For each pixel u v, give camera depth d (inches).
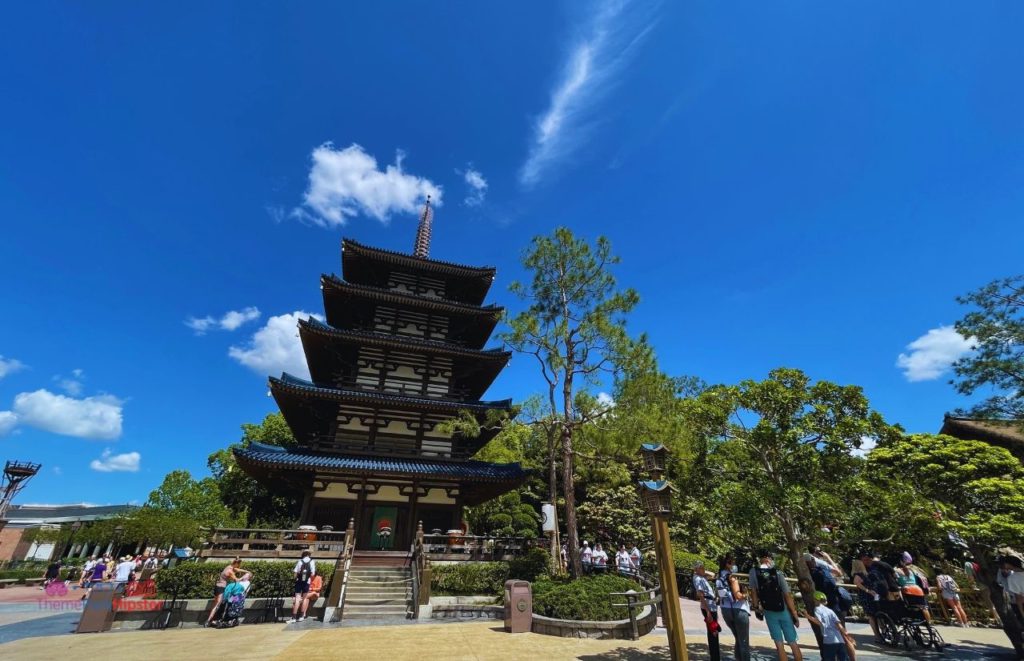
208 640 503.2
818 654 417.7
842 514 392.5
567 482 709.3
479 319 1180.5
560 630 518.0
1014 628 406.6
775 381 435.2
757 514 390.9
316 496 892.6
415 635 526.3
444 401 978.1
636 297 755.4
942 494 447.8
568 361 767.7
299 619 639.8
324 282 1058.7
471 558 818.2
